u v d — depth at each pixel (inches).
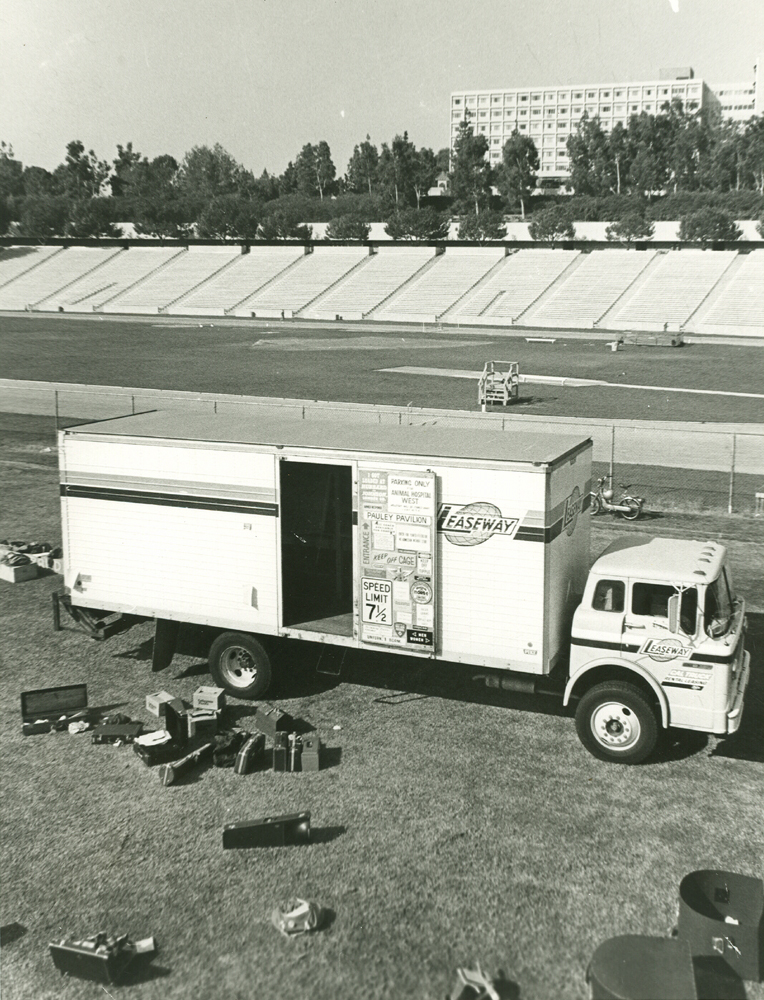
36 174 5359.3
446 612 466.3
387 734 473.7
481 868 357.4
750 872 353.4
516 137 5300.2
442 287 3865.7
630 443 1317.7
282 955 310.5
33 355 2561.5
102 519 547.2
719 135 5383.9
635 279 3607.3
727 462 1192.2
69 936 319.9
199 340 2984.7
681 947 287.0
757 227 3641.7
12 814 398.3
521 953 309.9
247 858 365.4
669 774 430.6
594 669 456.8
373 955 309.6
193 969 304.5
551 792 413.7
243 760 431.8
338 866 359.6
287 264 4338.1
